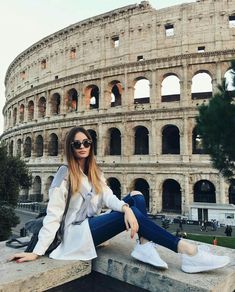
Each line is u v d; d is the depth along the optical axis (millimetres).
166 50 63469
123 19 68688
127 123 64312
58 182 6824
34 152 81188
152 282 5711
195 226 52469
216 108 26250
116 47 69125
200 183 67438
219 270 5906
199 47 61094
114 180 72250
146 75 64250
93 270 6707
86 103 71812
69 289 6609
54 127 75688
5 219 36312
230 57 57656
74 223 6727
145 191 71688
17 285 5113
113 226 6438
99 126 67312
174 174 59156
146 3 66188
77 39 75812
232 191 64438
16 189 39531
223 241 40500
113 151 74688
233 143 25828
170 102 61344
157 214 59031
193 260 5727
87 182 7102
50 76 81312
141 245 6297
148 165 60969
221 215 52344
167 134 71500
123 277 6133
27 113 86750
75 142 7133
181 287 5301
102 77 68750
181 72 60906
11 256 6176
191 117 58938
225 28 59781
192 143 60094
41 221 6945
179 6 63344
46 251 6586
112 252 6832
